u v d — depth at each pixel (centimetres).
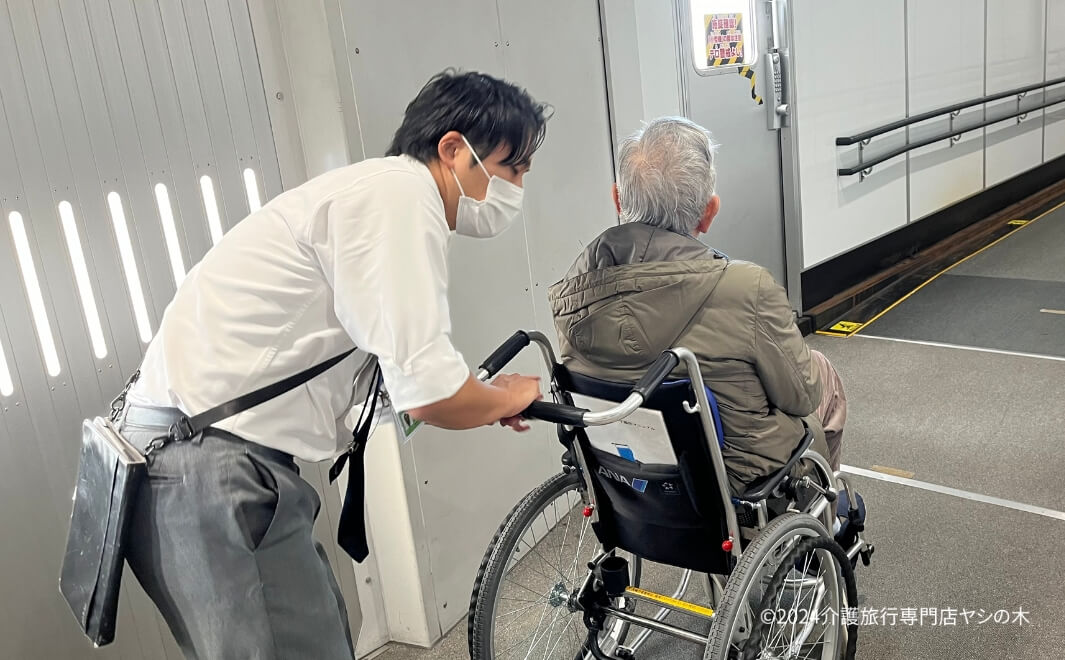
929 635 229
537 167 285
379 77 226
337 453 165
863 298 532
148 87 195
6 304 175
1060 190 781
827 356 445
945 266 581
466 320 260
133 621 203
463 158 147
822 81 482
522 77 276
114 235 192
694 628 243
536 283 290
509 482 283
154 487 144
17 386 179
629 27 324
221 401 142
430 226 138
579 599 198
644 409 165
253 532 143
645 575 272
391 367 133
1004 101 696
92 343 190
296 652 151
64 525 189
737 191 443
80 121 184
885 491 305
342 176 143
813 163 484
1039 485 298
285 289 142
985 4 648
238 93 212
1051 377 386
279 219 144
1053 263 561
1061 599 238
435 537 252
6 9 171
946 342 445
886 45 536
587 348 175
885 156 535
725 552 180
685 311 167
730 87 429
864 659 222
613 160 323
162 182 199
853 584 201
